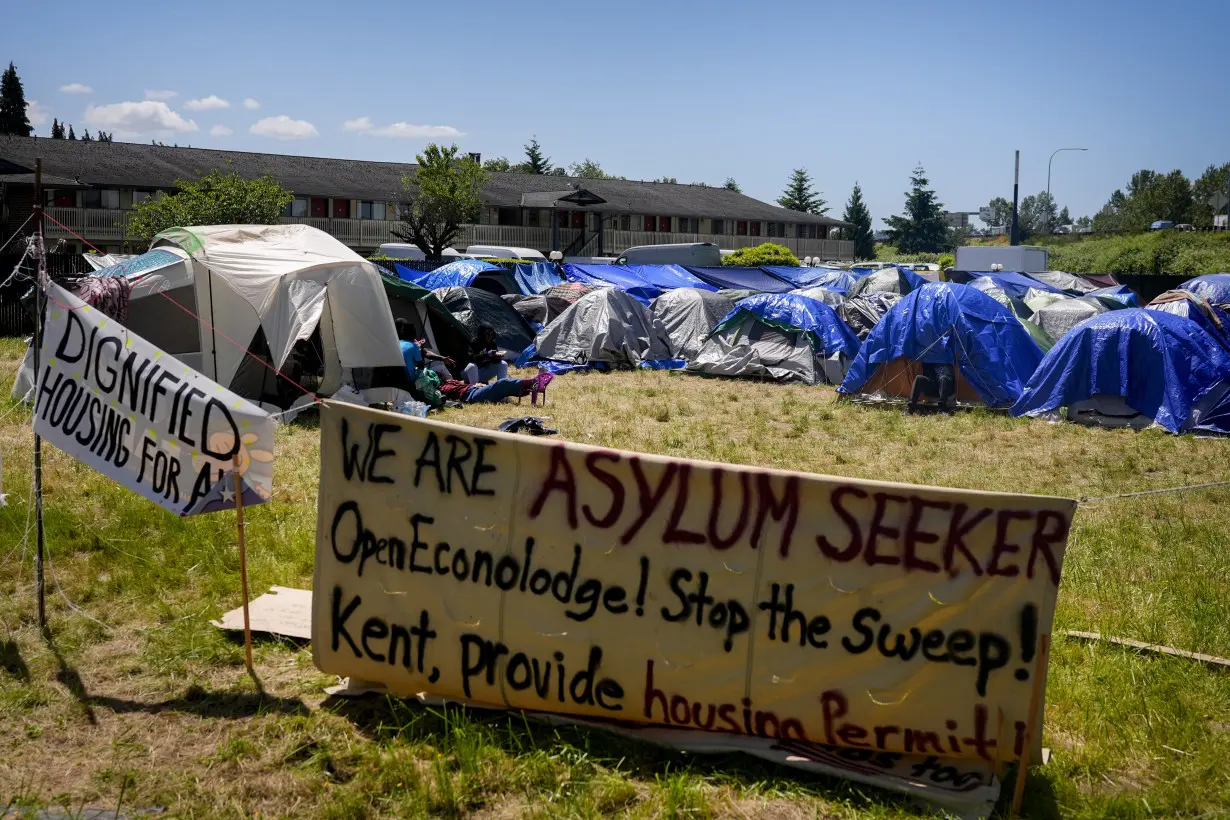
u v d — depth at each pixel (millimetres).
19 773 4215
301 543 7270
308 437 11852
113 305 13195
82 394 5453
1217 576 7324
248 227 14797
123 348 5344
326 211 48531
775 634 4262
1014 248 39062
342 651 4742
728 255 51594
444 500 4598
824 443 13039
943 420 15273
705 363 20656
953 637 4102
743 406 16391
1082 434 14227
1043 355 16797
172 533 7438
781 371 19781
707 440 12891
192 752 4418
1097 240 72125
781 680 4262
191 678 5137
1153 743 4676
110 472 5324
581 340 21750
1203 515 9375
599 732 4488
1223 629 6137
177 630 5695
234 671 5242
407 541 4648
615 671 4422
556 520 4469
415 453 4629
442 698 4719
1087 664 5590
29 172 38844
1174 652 5699
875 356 16734
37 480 5703
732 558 4297
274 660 5371
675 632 4352
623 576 4406
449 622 4602
